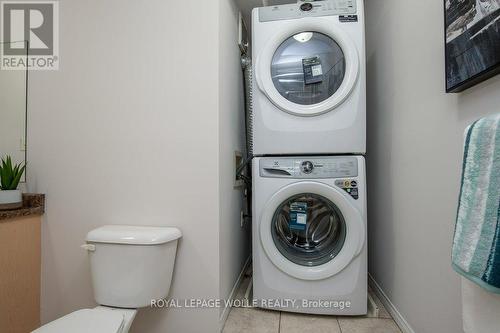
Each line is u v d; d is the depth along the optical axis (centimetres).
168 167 128
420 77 112
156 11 130
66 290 137
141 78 131
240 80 182
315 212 150
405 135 125
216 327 123
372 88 171
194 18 128
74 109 136
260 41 142
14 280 126
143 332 128
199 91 127
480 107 78
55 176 137
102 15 134
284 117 139
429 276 106
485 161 60
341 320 135
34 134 140
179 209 127
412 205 119
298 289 137
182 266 126
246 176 190
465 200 64
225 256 137
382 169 154
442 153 97
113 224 132
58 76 138
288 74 145
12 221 125
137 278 111
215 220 125
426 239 108
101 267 113
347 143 134
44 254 138
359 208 132
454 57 84
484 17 72
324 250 143
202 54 127
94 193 134
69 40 137
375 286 164
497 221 55
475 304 64
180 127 128
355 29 135
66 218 136
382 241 154
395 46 136
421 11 111
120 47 133
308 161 136
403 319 126
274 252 137
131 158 131
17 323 127
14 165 141
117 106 133
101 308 111
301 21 138
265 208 137
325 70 141
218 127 125
